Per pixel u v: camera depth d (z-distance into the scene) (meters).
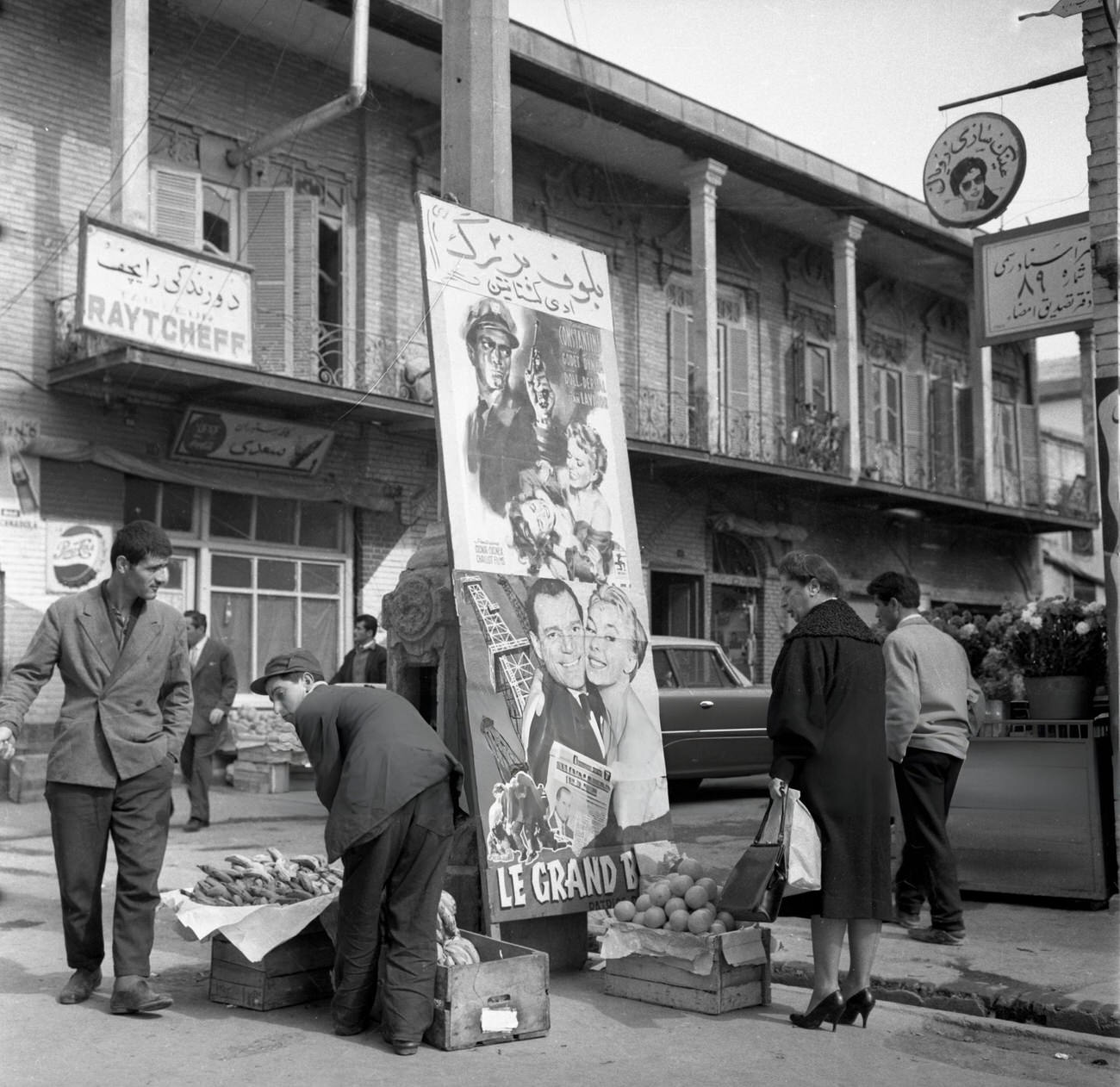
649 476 19.72
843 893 4.39
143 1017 4.50
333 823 4.20
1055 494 27.34
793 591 4.83
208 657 10.15
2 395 12.94
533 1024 4.37
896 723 5.89
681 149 18.72
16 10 13.29
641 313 20.05
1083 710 6.91
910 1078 3.97
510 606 5.35
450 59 6.23
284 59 15.71
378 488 15.93
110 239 12.18
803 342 22.45
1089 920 6.37
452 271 5.57
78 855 4.59
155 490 14.27
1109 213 6.59
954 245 22.58
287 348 15.32
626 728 5.65
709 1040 4.34
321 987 4.77
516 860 5.06
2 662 12.60
